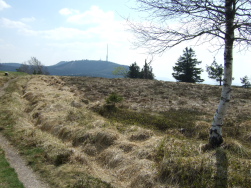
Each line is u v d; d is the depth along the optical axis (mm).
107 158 6137
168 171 4910
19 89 18938
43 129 8891
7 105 12188
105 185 4730
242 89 18875
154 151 5984
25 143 7133
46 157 6117
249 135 7633
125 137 7379
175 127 8695
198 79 41250
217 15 5324
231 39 5492
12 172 5250
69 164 5684
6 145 7102
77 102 12297
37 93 15070
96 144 6992
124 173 5395
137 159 5738
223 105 5848
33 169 5504
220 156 5344
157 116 10453
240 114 11164
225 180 4492
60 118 9273
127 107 12547
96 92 17703
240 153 5918
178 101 14570
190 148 5957
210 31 5488
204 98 15742
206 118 10047
